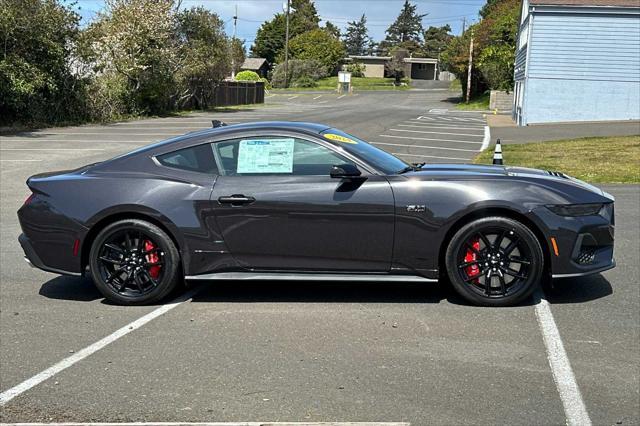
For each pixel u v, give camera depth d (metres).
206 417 3.56
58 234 5.49
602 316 5.07
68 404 3.74
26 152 18.09
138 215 5.43
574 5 27.05
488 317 5.08
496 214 5.17
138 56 32.66
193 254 5.39
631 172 13.26
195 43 39.38
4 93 24.34
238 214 5.30
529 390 3.82
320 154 5.38
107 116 30.83
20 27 24.55
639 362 4.21
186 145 5.56
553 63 27.89
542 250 5.19
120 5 32.88
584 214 5.16
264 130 5.49
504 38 46.91
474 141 21.58
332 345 4.56
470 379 3.98
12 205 10.47
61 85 27.83
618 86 27.61
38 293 5.97
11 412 3.66
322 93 72.50
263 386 3.93
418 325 4.93
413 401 3.71
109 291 5.51
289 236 5.28
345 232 5.23
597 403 3.66
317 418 3.53
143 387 3.95
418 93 73.94
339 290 5.87
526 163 15.05
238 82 49.12
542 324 4.91
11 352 4.53
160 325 5.04
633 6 26.62
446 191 5.16
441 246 5.26
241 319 5.14
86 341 4.72
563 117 28.28
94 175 5.56
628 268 6.44
